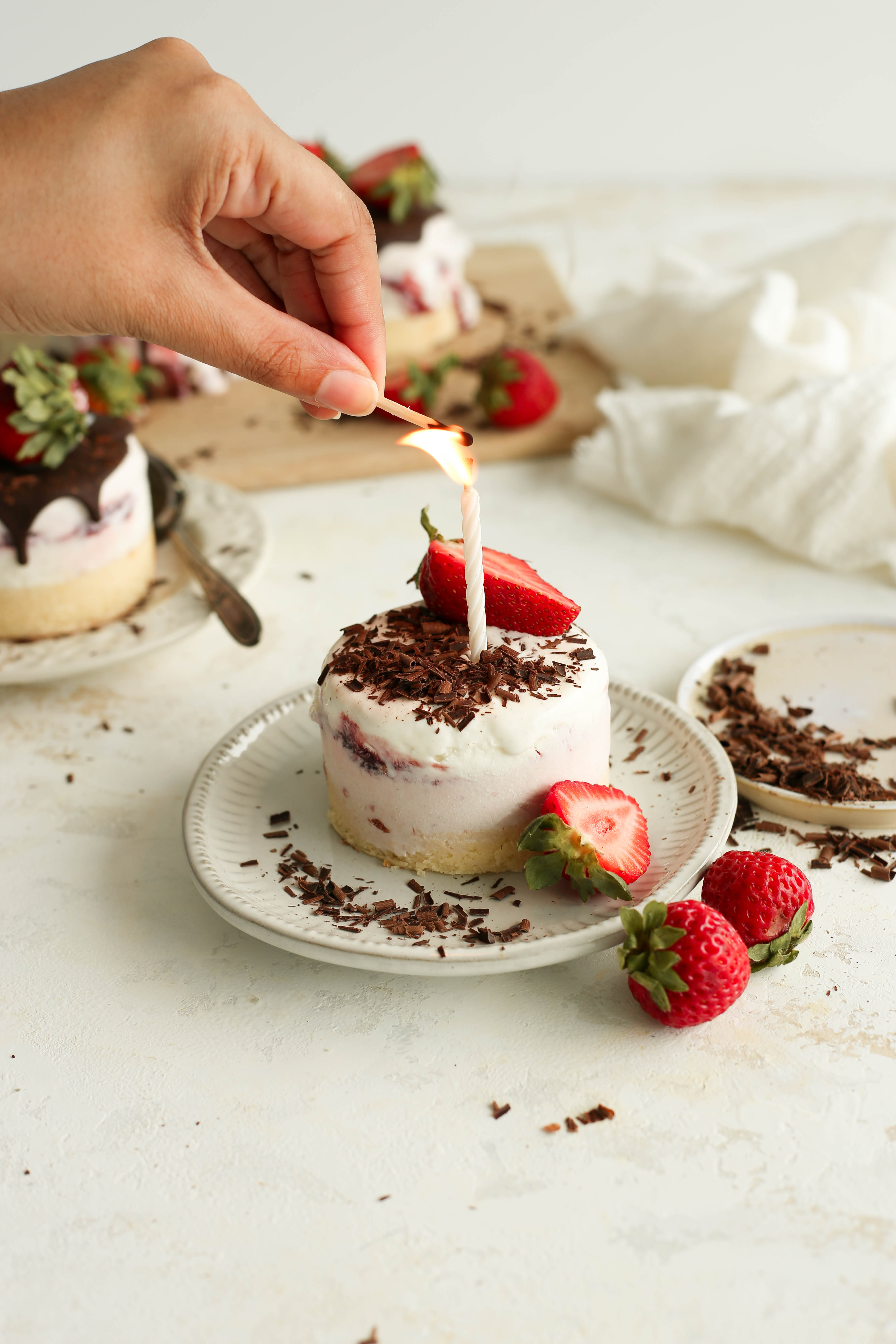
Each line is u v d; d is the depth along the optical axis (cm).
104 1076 50
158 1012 52
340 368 53
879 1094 48
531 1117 48
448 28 124
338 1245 46
